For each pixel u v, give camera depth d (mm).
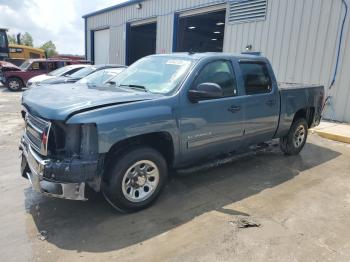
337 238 3357
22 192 4277
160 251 3055
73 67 12969
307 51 10234
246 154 5715
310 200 4258
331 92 9750
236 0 12484
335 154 6504
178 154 4035
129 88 4297
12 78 17688
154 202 4000
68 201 4023
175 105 3855
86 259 2918
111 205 3766
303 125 6223
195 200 4141
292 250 3111
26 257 2930
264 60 5234
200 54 4527
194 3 14656
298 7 10336
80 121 3168
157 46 17500
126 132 3410
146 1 17969
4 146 6414
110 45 22328
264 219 3699
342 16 9258
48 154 3318
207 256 2986
